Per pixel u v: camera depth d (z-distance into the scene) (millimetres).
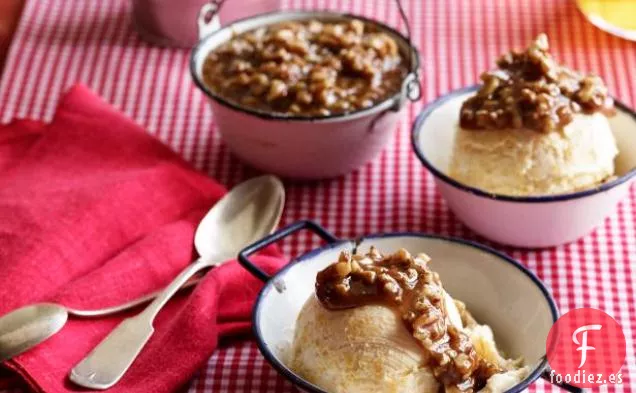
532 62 731
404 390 605
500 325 658
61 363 662
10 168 797
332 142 769
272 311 646
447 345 608
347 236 763
